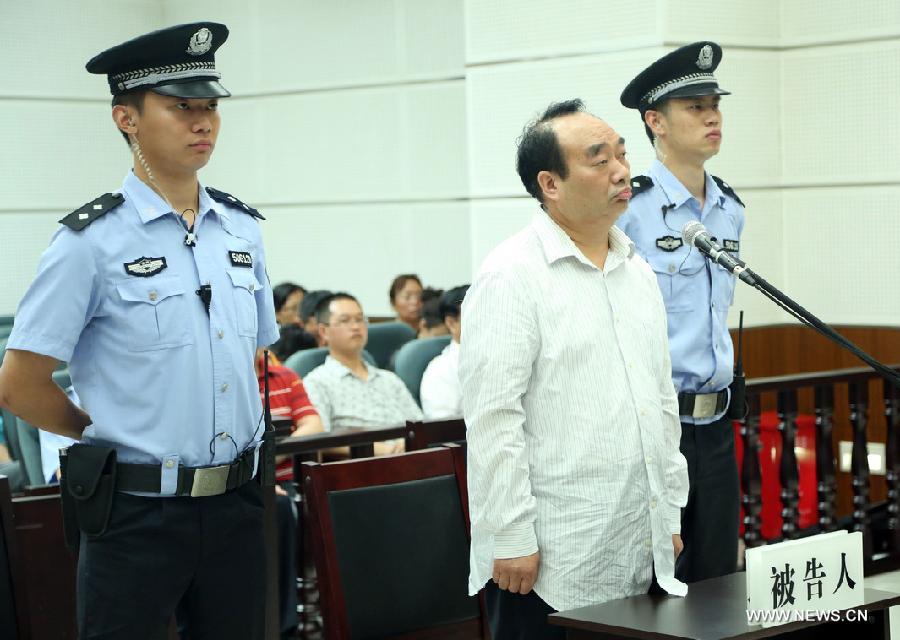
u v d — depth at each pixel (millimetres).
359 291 6812
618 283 2334
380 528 2523
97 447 2133
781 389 3906
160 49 2160
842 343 2381
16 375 2135
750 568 1995
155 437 2141
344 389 4445
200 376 2170
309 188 6914
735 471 3076
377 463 2564
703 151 3068
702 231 2504
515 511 2182
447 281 6527
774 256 5008
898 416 4152
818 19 4875
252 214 2404
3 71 6430
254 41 6996
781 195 5004
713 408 3014
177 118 2166
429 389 4492
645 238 3068
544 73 4793
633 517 2256
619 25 4625
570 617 2041
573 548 2223
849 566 2102
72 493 2139
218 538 2189
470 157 5008
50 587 2686
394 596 2510
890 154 4789
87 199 6695
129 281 2146
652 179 3127
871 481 4891
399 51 6555
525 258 2268
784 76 4957
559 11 4742
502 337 2207
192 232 2234
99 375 2164
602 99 4672
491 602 2320
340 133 6785
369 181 6723
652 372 2336
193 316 2184
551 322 2242
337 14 6723
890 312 4832
